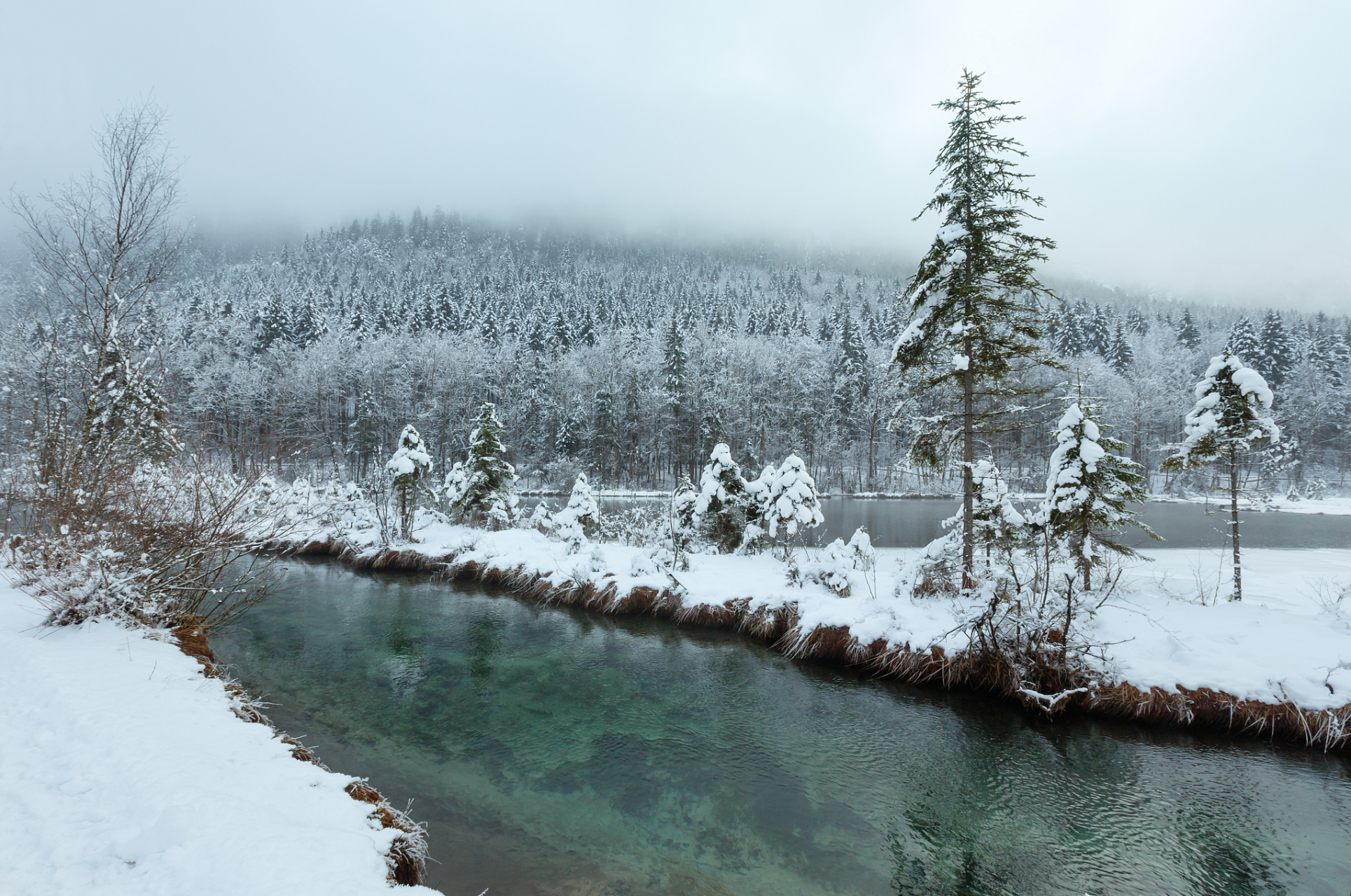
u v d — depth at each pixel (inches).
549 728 317.4
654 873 202.8
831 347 2468.0
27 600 288.8
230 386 1574.8
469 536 769.6
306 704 341.1
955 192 433.1
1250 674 316.5
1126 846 224.4
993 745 303.1
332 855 120.0
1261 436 460.1
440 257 7190.0
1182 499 1765.5
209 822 122.2
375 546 761.0
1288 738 296.2
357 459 1744.6
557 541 759.1
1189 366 2434.8
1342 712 289.6
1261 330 2252.7
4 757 148.4
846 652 414.9
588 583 576.1
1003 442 1346.0
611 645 459.2
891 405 2064.5
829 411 2175.2
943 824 236.8
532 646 455.5
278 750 179.6
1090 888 201.6
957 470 510.9
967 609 405.1
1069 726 322.0
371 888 109.8
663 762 282.7
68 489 283.9
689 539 697.0
